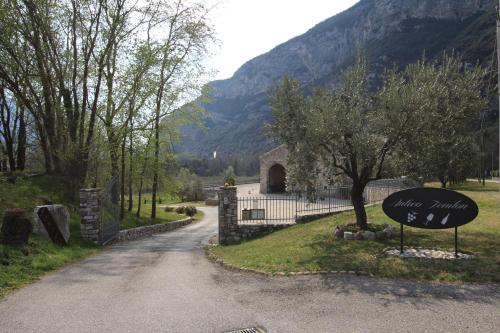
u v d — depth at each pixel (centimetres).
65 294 678
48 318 547
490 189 2806
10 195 1454
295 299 623
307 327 506
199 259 1110
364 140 959
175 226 2531
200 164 9700
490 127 4953
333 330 495
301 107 1027
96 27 1809
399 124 925
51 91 1739
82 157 1794
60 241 1198
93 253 1236
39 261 923
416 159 951
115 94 1948
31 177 1739
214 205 4519
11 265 850
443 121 977
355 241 1012
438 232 1067
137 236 1903
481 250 848
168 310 579
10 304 616
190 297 650
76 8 1769
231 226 1492
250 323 523
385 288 662
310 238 1130
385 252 872
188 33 2150
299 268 819
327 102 982
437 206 838
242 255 1079
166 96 2200
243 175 10006
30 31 1683
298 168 1015
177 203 4775
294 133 1010
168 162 2409
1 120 2153
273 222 1597
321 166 1095
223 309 582
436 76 997
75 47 1772
